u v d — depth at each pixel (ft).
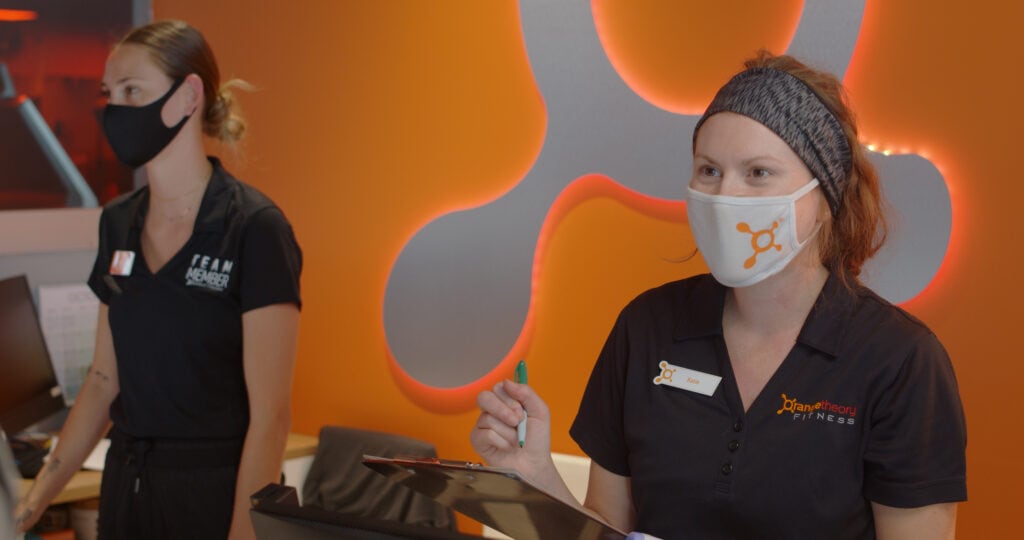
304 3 11.44
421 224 10.84
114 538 7.17
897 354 4.75
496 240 10.36
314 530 3.53
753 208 4.78
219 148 12.26
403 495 10.22
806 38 8.63
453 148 10.55
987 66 7.95
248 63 11.93
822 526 4.77
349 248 11.39
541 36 9.89
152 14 12.43
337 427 11.08
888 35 8.30
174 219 7.22
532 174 10.08
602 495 5.68
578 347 9.96
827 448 4.76
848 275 5.15
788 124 4.76
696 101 9.16
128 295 7.14
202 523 7.08
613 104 9.57
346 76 11.22
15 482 2.75
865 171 5.06
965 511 8.26
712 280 5.44
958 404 4.77
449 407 10.80
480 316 10.53
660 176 9.37
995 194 8.00
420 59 10.69
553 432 10.15
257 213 7.11
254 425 7.02
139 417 7.13
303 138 11.60
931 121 8.19
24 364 10.05
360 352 11.39
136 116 7.01
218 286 7.00
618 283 9.69
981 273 8.10
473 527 10.62
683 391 5.18
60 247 11.71
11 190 11.37
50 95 11.63
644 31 9.34
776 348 5.03
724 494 4.88
